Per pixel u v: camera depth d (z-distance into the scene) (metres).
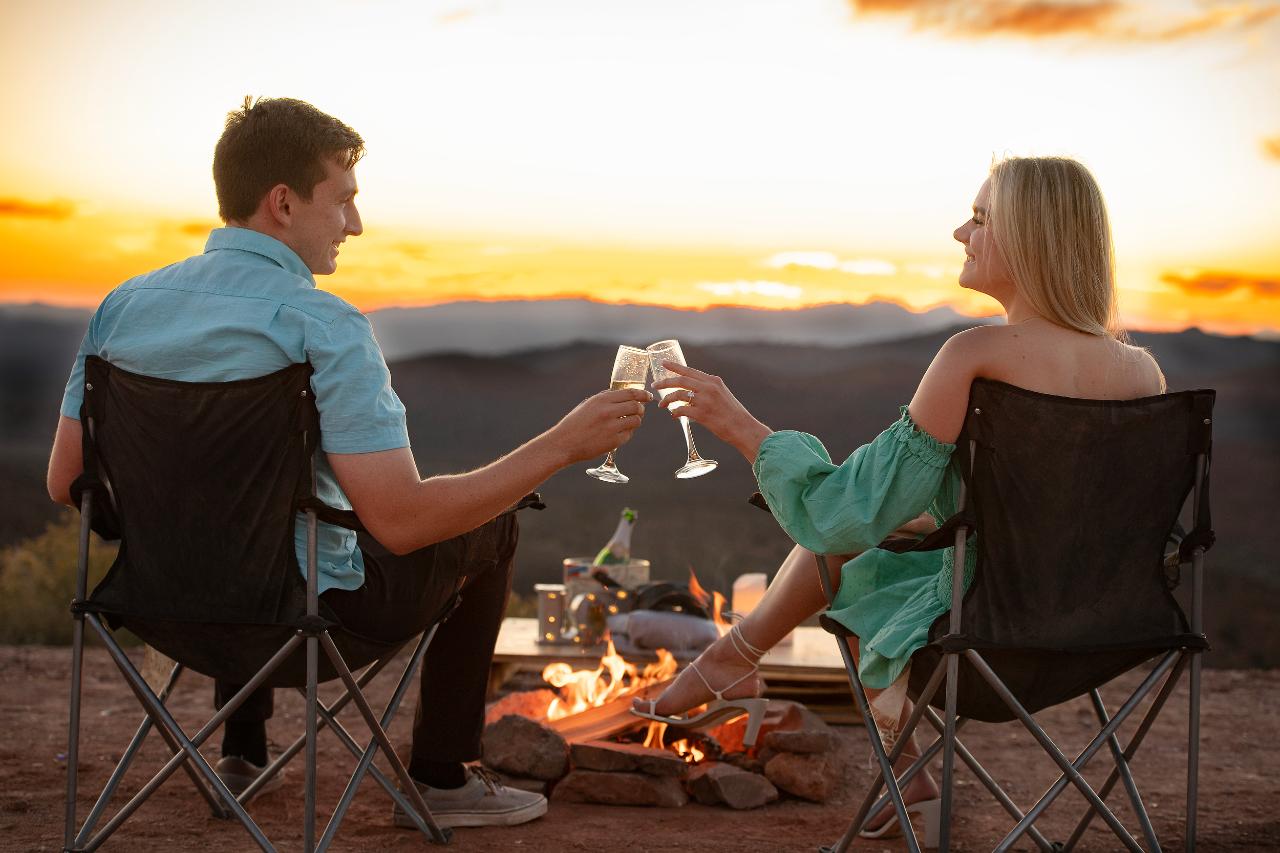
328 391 2.32
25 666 5.41
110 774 3.64
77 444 2.54
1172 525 2.39
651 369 2.77
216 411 2.31
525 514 30.41
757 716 3.00
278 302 2.41
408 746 3.94
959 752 2.68
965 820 3.39
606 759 3.44
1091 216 2.45
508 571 3.07
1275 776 3.93
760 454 2.51
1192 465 2.37
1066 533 2.31
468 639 3.05
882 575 2.65
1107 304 2.47
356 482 2.32
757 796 3.40
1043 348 2.38
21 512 23.97
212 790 3.17
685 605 4.12
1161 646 2.39
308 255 2.59
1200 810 3.51
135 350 2.44
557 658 4.05
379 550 2.63
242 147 2.51
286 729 4.33
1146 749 4.30
